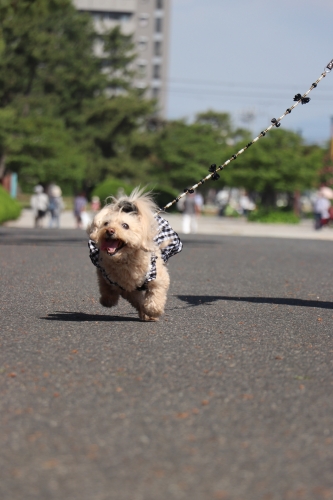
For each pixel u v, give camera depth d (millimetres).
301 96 8938
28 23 59281
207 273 13906
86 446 4141
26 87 66750
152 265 7648
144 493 3518
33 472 3758
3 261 14953
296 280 13102
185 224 31656
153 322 8188
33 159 55688
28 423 4523
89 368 5906
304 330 7965
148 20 117875
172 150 69562
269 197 52062
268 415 4805
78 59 74688
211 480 3691
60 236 24828
